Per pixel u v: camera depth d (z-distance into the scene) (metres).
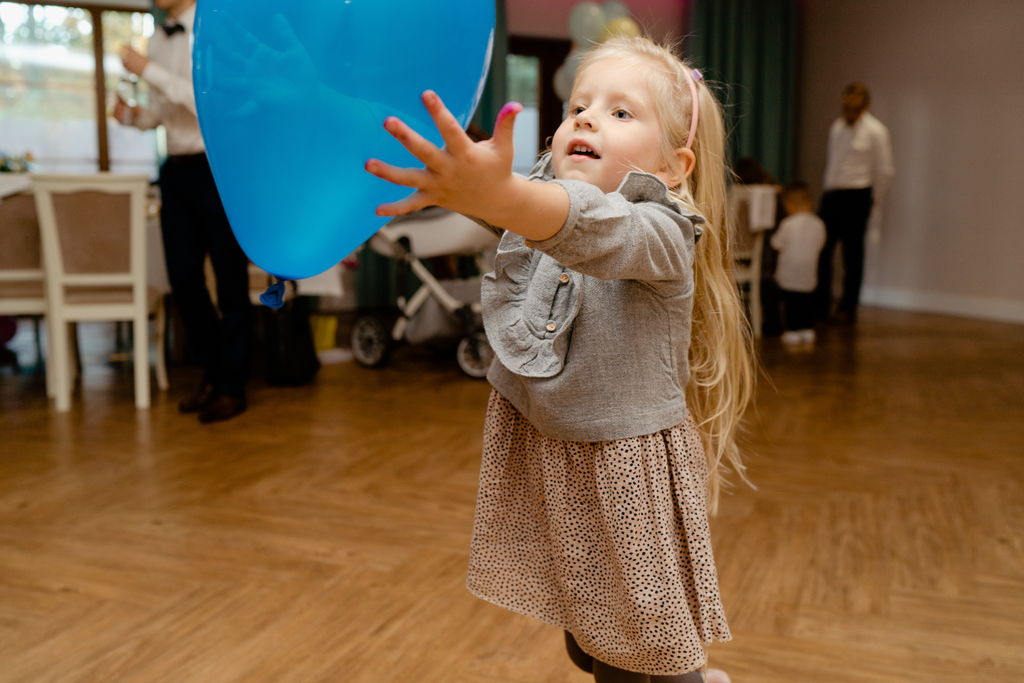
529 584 1.23
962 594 2.13
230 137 0.73
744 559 2.33
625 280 1.09
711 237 1.22
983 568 2.29
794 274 5.90
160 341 4.38
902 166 8.06
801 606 2.06
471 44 0.76
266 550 2.36
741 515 2.66
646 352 1.10
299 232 0.77
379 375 4.77
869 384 4.61
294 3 0.70
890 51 8.12
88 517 2.60
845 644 1.89
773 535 2.50
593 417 1.10
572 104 1.12
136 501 2.74
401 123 0.67
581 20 6.34
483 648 1.85
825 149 8.89
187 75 3.60
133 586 2.14
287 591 2.11
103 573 2.21
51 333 4.03
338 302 7.64
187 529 2.51
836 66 8.69
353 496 2.79
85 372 4.84
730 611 2.03
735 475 3.05
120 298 3.93
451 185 0.71
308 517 2.61
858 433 3.62
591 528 1.15
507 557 1.24
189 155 3.63
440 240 4.69
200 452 3.28
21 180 4.14
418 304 4.93
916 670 1.79
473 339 4.62
